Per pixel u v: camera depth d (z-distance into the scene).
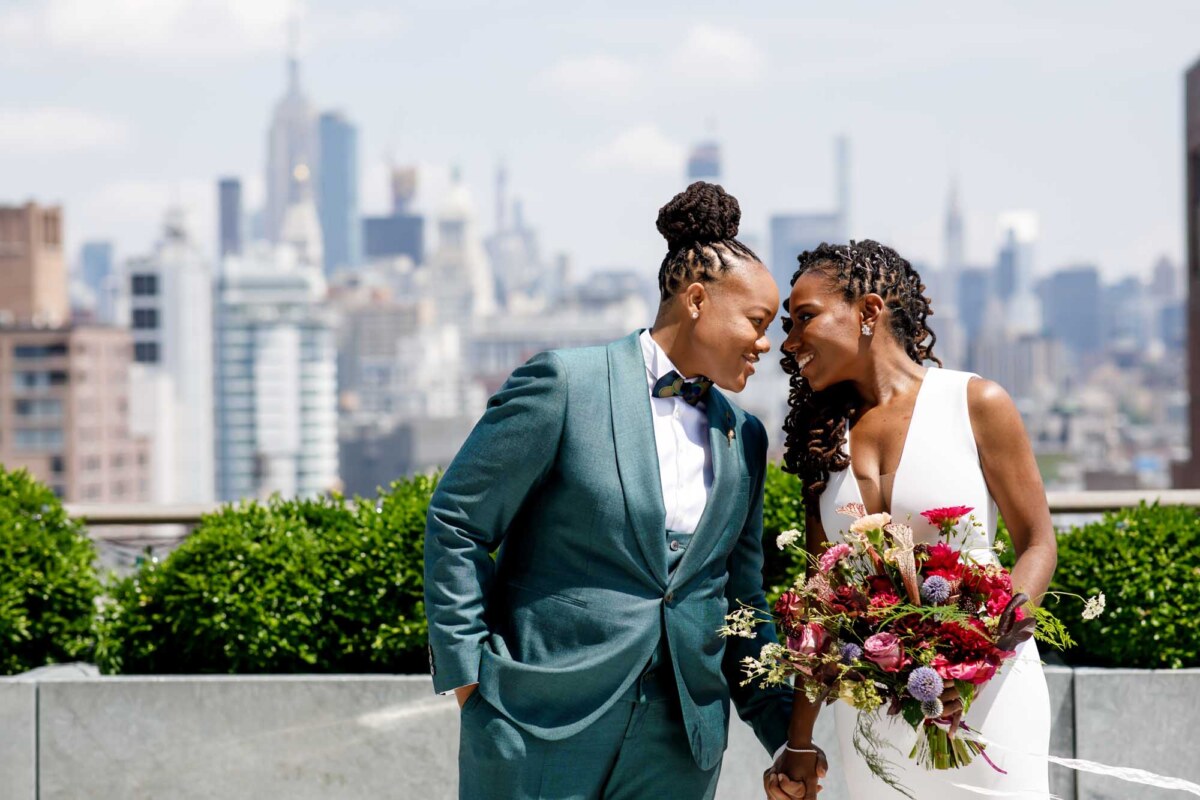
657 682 2.85
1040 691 2.94
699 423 2.91
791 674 2.94
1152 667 3.96
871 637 2.73
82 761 3.93
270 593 4.05
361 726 3.92
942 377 3.02
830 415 3.06
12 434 143.25
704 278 2.85
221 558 4.13
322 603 4.08
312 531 4.25
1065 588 4.04
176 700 3.92
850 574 2.85
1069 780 3.88
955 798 2.88
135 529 4.70
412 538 4.09
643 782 2.88
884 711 2.93
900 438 2.99
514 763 2.79
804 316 3.04
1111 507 4.62
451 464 2.90
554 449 2.82
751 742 3.97
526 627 2.84
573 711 2.79
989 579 2.76
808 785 3.02
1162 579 3.96
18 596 4.18
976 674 2.67
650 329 2.95
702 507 2.88
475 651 2.80
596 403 2.83
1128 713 3.85
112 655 4.17
